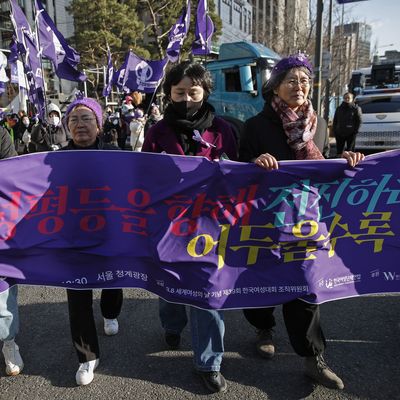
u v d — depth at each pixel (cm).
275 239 238
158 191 240
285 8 2272
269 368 268
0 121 1211
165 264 240
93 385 256
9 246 247
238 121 1041
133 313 349
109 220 246
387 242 245
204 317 242
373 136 1141
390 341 295
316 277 238
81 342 256
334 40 2198
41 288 406
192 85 249
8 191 243
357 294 247
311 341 239
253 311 277
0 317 254
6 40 3656
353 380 254
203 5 962
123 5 2659
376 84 1728
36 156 242
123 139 1241
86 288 252
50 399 245
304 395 241
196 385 254
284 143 247
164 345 299
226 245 239
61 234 248
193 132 258
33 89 823
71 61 838
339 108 1093
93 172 242
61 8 3897
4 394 251
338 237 243
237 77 1077
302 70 236
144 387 253
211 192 237
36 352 295
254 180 235
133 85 1005
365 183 238
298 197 237
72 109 266
